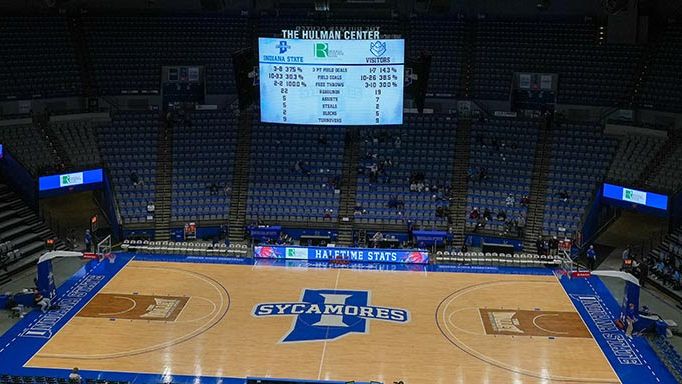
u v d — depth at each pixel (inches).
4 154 1771.7
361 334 1301.7
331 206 1809.8
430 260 1659.7
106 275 1556.3
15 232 1644.9
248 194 1831.9
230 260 1653.5
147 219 1770.4
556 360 1219.2
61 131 1865.2
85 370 1166.3
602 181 1732.3
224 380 1142.3
